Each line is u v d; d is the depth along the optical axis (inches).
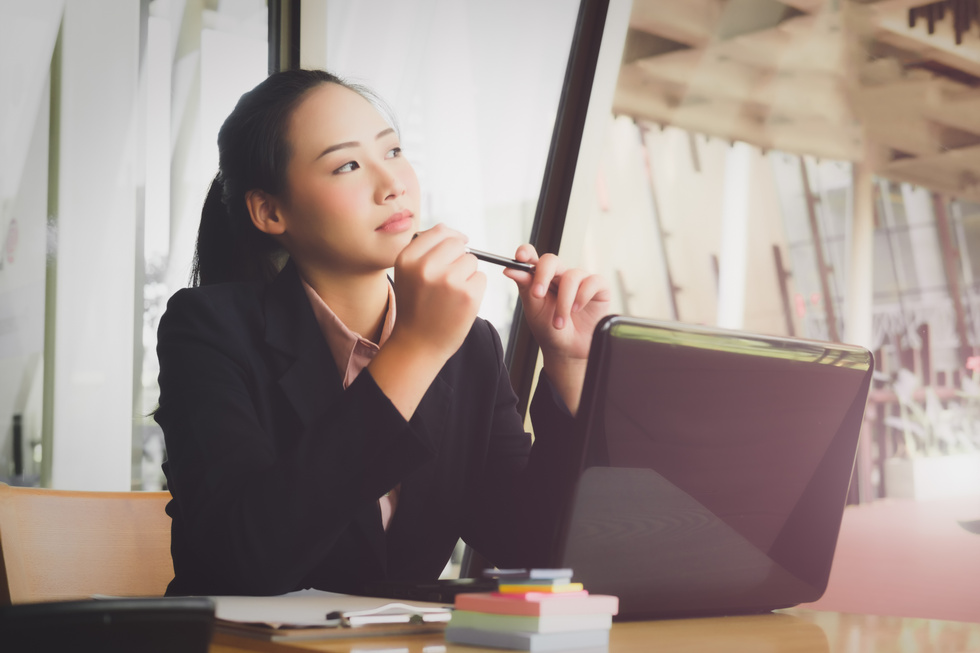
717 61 102.0
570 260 98.0
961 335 83.7
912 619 32.0
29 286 113.0
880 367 88.7
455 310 32.5
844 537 86.7
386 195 42.4
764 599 31.2
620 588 27.6
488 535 43.1
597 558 27.0
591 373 25.9
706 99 102.7
